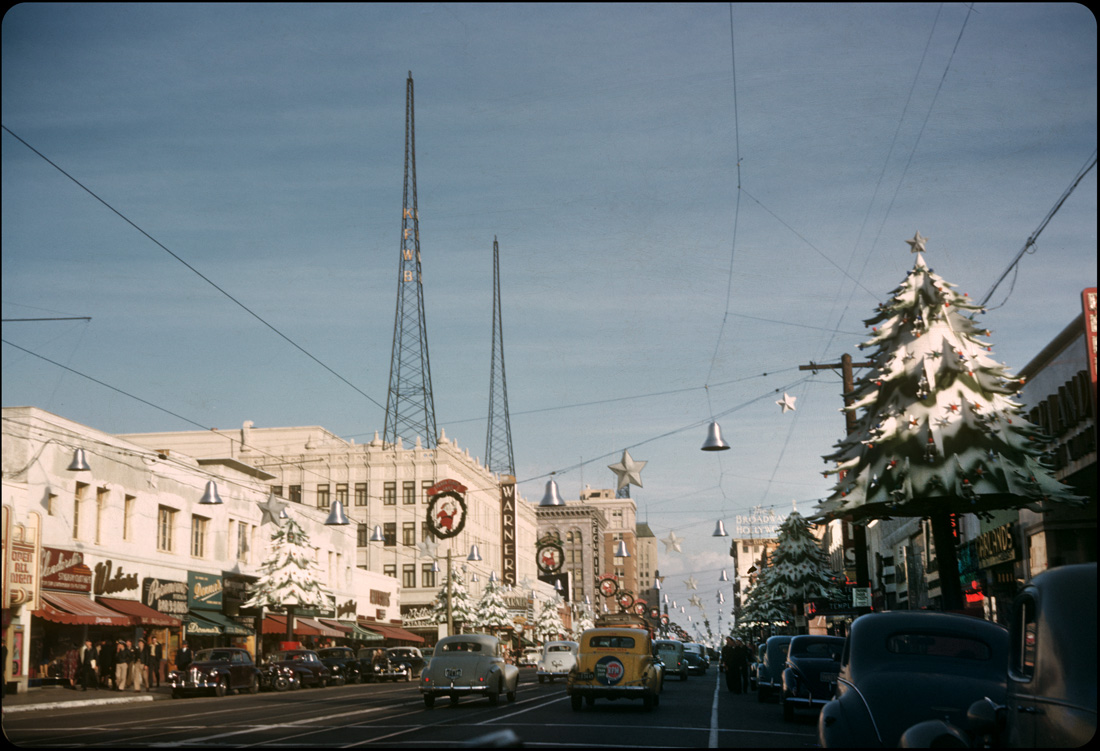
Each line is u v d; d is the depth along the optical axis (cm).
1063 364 2502
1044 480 2150
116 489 4191
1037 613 714
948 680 1032
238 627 5072
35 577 3478
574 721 1923
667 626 16788
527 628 11112
